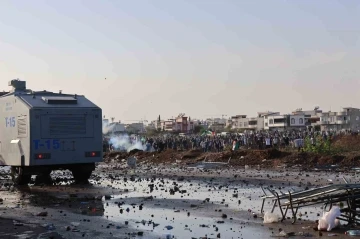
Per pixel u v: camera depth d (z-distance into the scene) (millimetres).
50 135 25562
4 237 12961
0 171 39938
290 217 15023
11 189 25266
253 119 169375
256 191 21953
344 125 150875
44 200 20688
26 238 12812
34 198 21438
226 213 16125
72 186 26109
